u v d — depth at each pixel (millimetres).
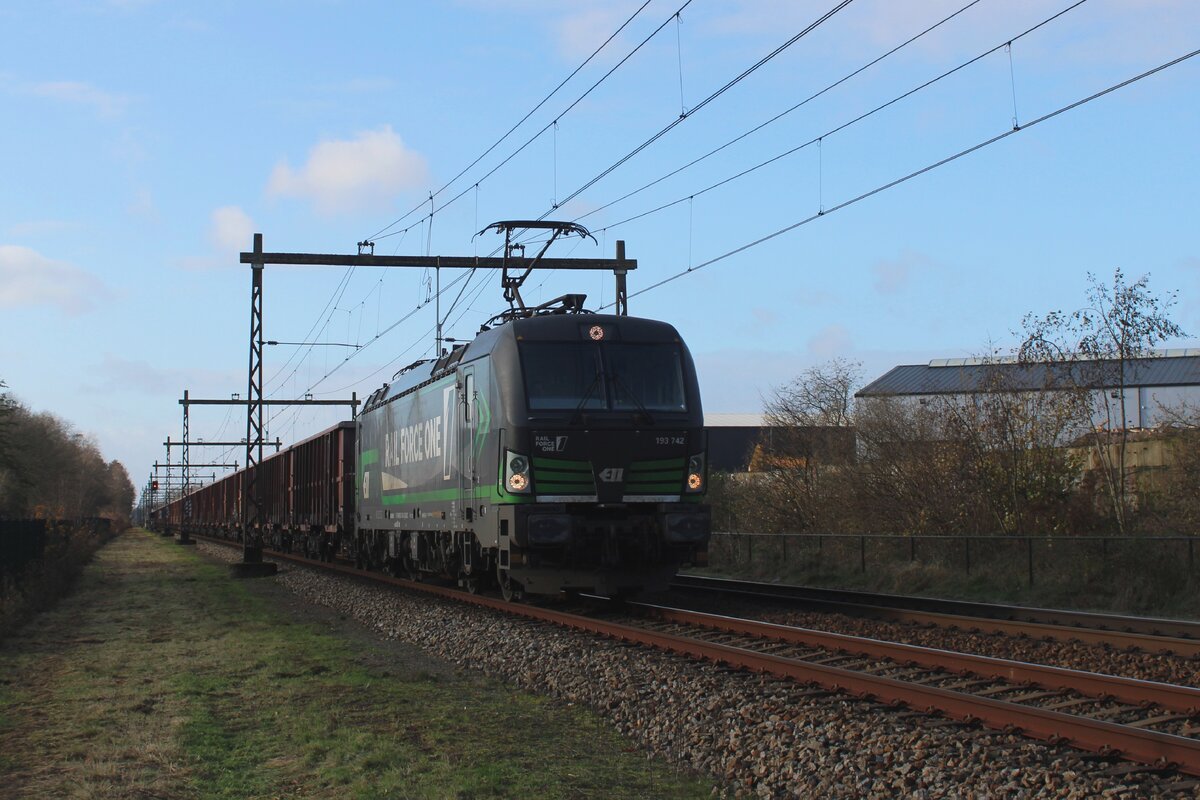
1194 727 8297
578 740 9227
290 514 42844
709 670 11227
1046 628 13852
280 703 10812
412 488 22203
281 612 20156
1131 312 23203
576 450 16078
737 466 68062
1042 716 8016
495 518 16406
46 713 10570
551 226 23125
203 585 27812
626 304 28062
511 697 11125
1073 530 23750
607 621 15617
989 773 7156
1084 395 23969
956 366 49188
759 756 8117
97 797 7574
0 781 8070
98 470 133000
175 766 8398
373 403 27609
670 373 16953
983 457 25312
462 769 8148
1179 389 42719
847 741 8148
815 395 38469
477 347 17859
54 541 31141
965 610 17531
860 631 15031
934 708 8844
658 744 8914
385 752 8602
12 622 17562
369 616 18688
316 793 7695
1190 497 21828
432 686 11734
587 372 16500
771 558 27781
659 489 16500
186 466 84938
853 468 30547
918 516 26516
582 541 15984
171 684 11938
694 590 21984
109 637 16672
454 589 21578
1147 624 14930
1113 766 7184
